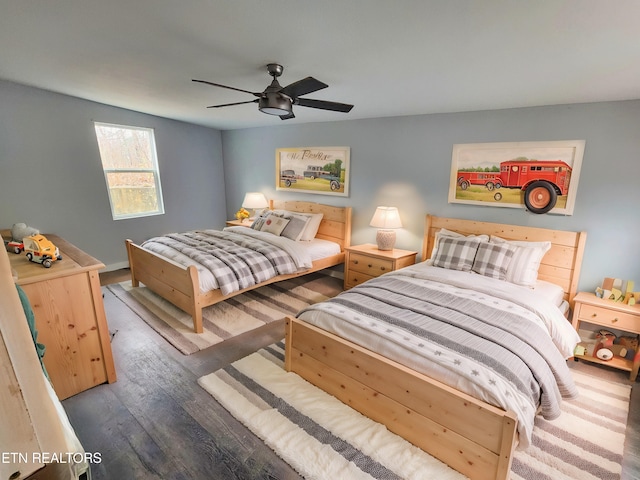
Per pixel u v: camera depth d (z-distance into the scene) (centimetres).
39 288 192
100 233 443
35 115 370
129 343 278
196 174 549
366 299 236
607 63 182
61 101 386
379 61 206
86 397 213
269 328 310
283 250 370
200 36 186
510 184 304
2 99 348
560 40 160
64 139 395
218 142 579
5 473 39
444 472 162
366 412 197
